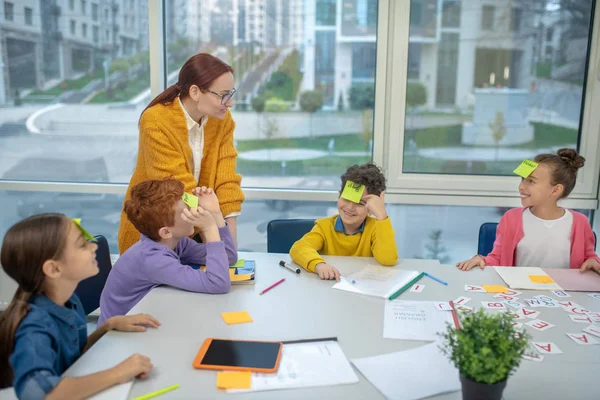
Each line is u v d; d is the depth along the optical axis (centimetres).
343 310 150
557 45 273
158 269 162
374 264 194
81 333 136
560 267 209
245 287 168
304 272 184
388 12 271
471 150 287
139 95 292
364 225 209
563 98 279
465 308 153
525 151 285
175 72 291
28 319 113
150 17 275
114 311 168
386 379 113
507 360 96
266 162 297
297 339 131
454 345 103
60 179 303
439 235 302
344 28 279
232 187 214
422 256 306
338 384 111
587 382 113
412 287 172
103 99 293
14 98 295
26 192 304
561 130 282
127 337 130
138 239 207
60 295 123
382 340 131
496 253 215
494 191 285
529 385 112
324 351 124
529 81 278
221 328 137
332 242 211
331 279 177
